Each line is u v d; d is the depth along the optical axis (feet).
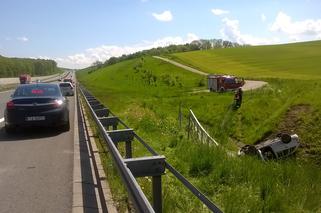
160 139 43.70
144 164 16.24
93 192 21.59
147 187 21.03
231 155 33.53
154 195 16.48
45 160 30.01
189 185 13.46
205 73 304.50
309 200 21.66
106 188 21.68
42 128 47.29
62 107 43.14
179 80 259.19
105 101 107.34
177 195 20.97
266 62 363.76
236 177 25.72
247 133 72.33
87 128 45.16
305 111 67.87
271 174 26.71
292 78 202.39
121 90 190.39
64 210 19.06
